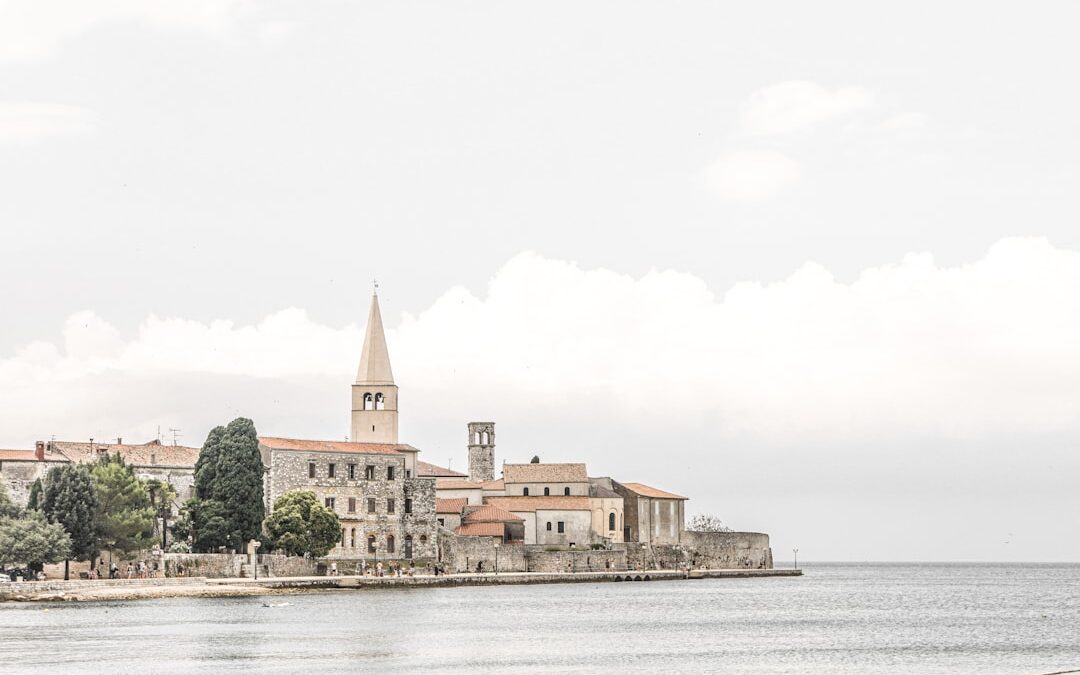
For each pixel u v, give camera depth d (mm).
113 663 109812
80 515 179500
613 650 123938
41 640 125188
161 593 175750
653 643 130875
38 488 187625
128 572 187000
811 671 110062
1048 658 120250
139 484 191500
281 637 130125
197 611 158125
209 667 108438
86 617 149000
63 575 180500
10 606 162250
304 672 106750
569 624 150500
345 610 163500
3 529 170750
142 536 187750
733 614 174125
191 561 192500
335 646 123188
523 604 182375
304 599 181125
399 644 125812
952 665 114625
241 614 154750
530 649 123688
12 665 108250
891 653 124438
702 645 129875
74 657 113125
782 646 129750
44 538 171250
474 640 130625
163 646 121188
